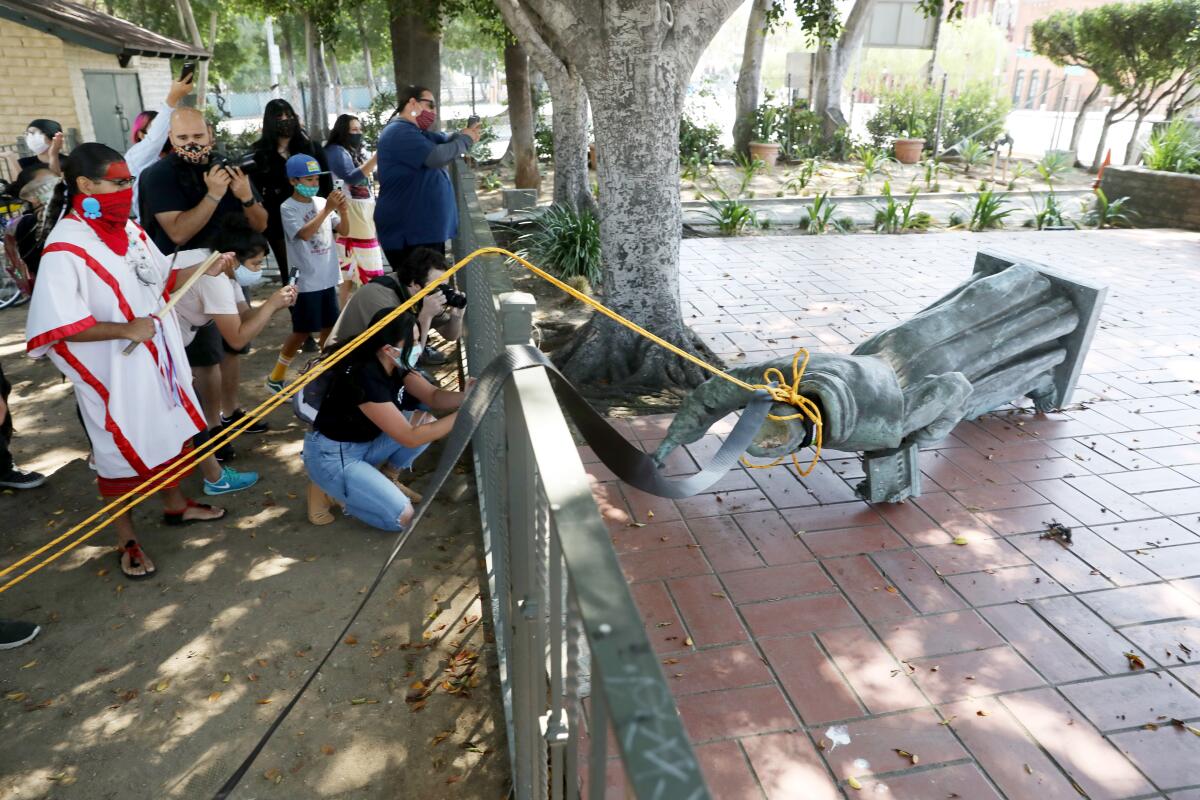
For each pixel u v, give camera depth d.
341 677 3.45
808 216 13.27
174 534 4.42
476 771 3.00
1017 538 4.27
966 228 12.99
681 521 4.42
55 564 4.16
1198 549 4.17
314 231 5.73
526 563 2.17
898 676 3.32
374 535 4.45
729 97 41.44
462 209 5.99
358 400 3.94
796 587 3.87
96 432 3.82
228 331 4.53
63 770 2.99
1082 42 18.38
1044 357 5.38
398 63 14.40
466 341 5.84
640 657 1.02
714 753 2.96
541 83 22.73
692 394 4.35
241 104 52.25
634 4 5.70
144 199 4.51
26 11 12.47
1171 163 13.53
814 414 3.92
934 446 5.25
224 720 3.21
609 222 6.39
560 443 1.60
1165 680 3.30
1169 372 6.47
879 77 30.47
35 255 6.04
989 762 2.92
